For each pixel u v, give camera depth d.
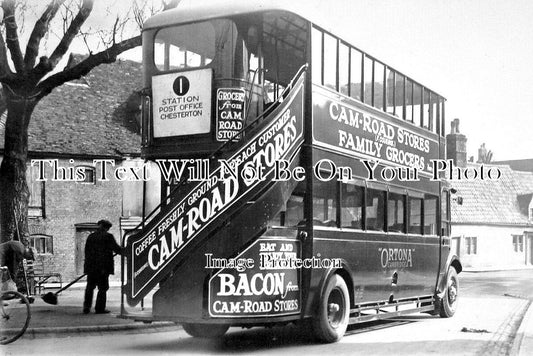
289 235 10.41
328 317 11.16
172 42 10.84
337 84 11.82
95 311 14.94
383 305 13.16
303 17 10.84
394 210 13.87
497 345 11.15
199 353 10.16
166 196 10.62
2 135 28.14
